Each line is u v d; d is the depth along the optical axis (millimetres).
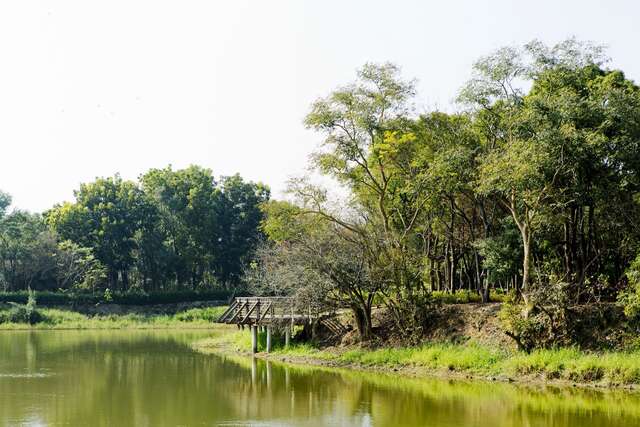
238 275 96000
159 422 23703
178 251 94062
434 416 24453
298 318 42531
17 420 23906
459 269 52312
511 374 31609
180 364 39469
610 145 31750
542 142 30812
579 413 24453
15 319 74562
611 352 30828
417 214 41406
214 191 97375
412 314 38344
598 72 36031
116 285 95125
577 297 33969
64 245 86625
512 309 33375
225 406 26609
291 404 26906
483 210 39750
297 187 41156
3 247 85188
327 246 39375
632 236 34688
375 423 23484
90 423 23469
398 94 39406
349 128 39781
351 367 37125
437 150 38062
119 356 43938
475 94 34781
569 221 35781
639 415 24031
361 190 41875
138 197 94875
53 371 36500
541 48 33812
